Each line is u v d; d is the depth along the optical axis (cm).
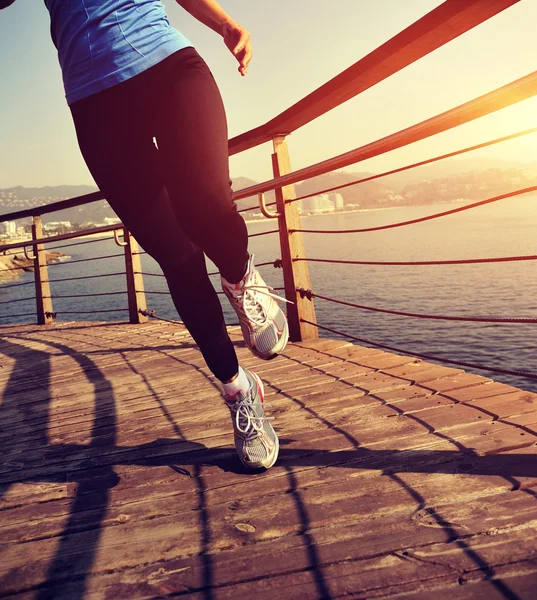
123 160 104
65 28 100
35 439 190
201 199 97
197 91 96
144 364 295
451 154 169
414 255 6084
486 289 3788
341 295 3981
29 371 312
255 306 118
